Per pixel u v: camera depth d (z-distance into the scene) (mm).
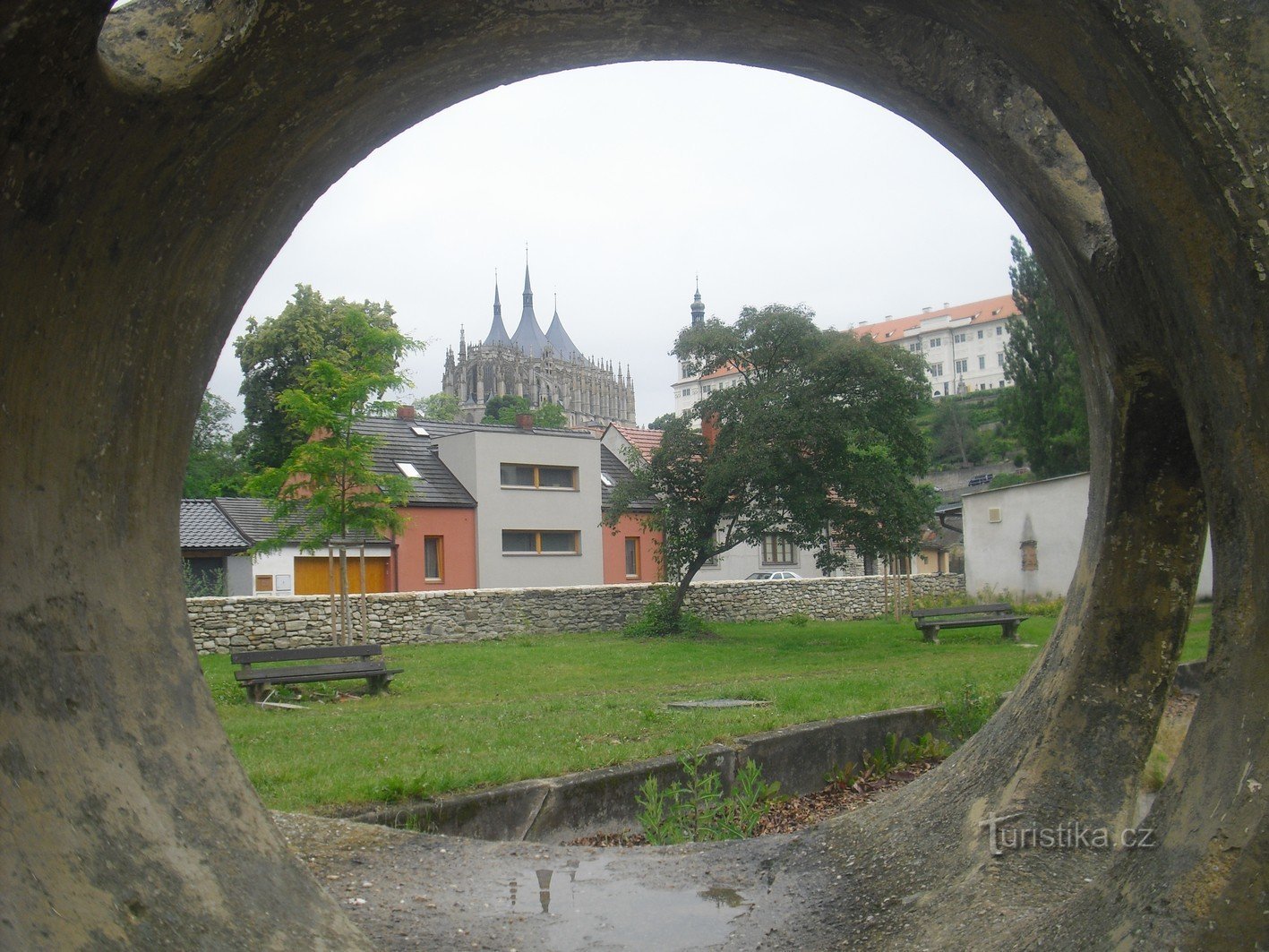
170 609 3512
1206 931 2199
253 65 2816
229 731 7898
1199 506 3816
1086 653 3984
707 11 3619
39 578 2854
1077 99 2617
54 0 2074
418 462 31844
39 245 2623
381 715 9039
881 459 18766
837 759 7008
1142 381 3551
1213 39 2131
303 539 16875
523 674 13375
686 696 10062
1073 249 3504
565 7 3434
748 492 19859
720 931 3670
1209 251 2354
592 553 33188
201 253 3309
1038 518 25391
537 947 3562
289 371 35438
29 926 2291
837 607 27109
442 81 3664
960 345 99938
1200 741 2594
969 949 3090
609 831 5633
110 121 2543
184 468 3674
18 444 2777
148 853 2787
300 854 4398
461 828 5102
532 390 114750
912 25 3678
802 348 18766
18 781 2527
